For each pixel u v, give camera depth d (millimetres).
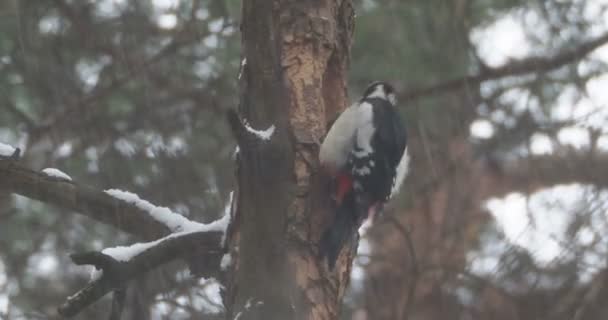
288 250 7914
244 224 7238
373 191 8648
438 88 14859
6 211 13703
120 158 13383
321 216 8250
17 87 13836
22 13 13578
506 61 15203
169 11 14180
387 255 15656
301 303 7742
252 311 7105
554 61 14977
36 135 13758
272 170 7090
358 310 15039
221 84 14086
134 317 11031
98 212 8484
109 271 7879
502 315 13977
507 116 15555
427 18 14438
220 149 13883
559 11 14773
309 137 8477
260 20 7578
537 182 16094
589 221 13430
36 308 13227
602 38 14883
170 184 13227
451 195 14953
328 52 8930
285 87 7602
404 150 9352
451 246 14930
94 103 13852
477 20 15133
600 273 13797
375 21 14164
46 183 8453
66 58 13922
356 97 14383
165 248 8023
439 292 14289
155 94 14031
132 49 13977
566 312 13773
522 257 13602
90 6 14008
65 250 13727
